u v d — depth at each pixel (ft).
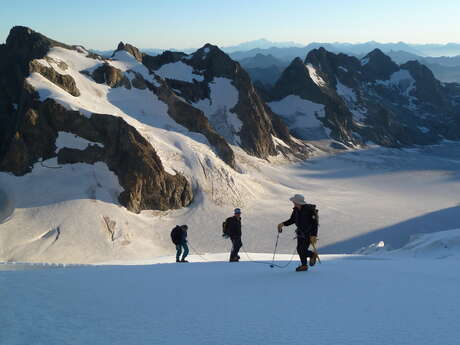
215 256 69.92
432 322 17.30
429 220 253.24
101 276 26.99
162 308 19.58
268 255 73.72
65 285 23.49
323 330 16.49
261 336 15.78
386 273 30.55
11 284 23.24
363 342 15.07
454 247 95.55
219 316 18.43
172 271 31.30
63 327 16.35
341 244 209.05
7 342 14.57
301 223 31.96
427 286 24.93
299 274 29.86
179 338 15.44
